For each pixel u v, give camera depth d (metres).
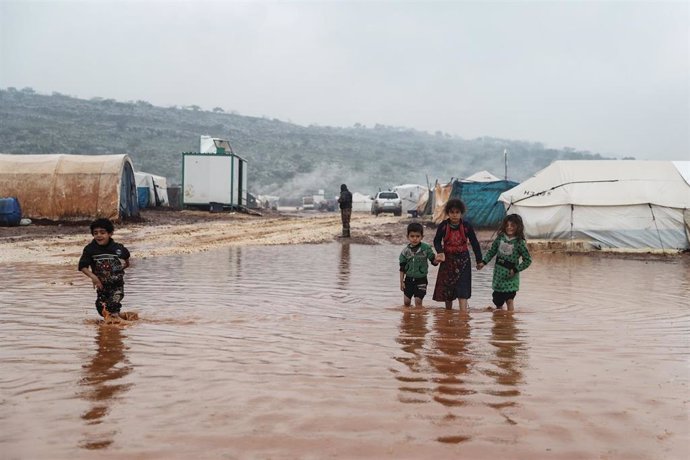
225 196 42.75
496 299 8.86
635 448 3.60
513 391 4.63
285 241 21.59
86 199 29.70
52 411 4.12
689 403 4.39
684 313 8.50
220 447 3.55
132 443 3.60
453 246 8.81
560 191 21.44
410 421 3.98
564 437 3.75
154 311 8.16
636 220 20.83
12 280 11.17
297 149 169.12
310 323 7.40
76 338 6.39
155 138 158.62
